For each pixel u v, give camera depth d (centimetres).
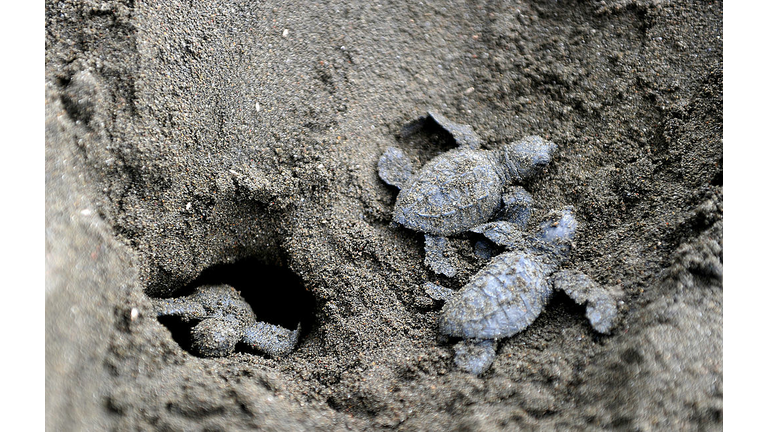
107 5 111
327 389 109
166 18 112
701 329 107
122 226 110
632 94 113
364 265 111
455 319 109
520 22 114
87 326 107
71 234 108
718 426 106
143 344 108
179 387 107
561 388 107
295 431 107
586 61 113
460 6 114
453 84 114
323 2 114
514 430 107
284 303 113
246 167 112
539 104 113
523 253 110
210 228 111
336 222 112
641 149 112
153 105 111
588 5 114
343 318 110
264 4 114
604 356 108
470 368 109
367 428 108
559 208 112
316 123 113
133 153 110
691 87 112
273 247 112
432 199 111
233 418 107
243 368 109
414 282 111
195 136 111
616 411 106
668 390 106
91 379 107
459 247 111
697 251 108
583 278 109
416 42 114
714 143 111
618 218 111
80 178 109
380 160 113
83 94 110
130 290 109
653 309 108
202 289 111
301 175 112
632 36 113
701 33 113
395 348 110
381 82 114
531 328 109
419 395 108
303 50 113
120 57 111
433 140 113
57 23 111
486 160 112
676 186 111
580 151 113
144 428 107
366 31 114
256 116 112
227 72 112
